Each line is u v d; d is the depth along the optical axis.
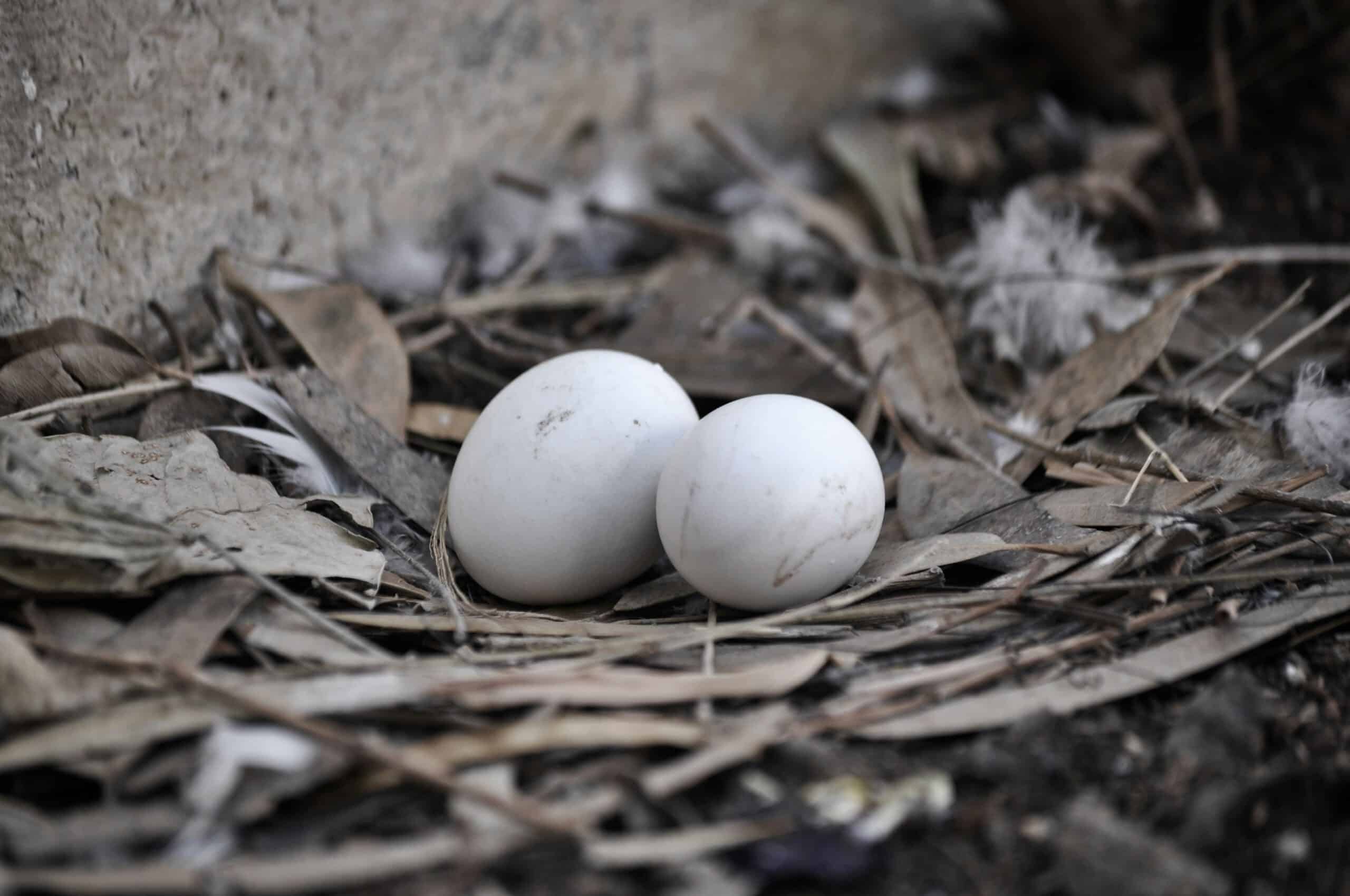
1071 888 0.33
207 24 0.42
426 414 0.43
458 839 0.33
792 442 0.37
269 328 0.44
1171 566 0.38
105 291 0.42
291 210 0.45
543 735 0.34
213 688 0.34
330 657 0.36
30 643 0.35
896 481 0.41
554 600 0.39
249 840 0.33
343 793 0.34
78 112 0.40
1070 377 0.43
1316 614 0.37
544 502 0.38
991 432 0.43
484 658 0.36
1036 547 0.38
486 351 0.44
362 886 0.33
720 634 0.37
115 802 0.34
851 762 0.35
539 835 0.33
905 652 0.37
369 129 0.47
